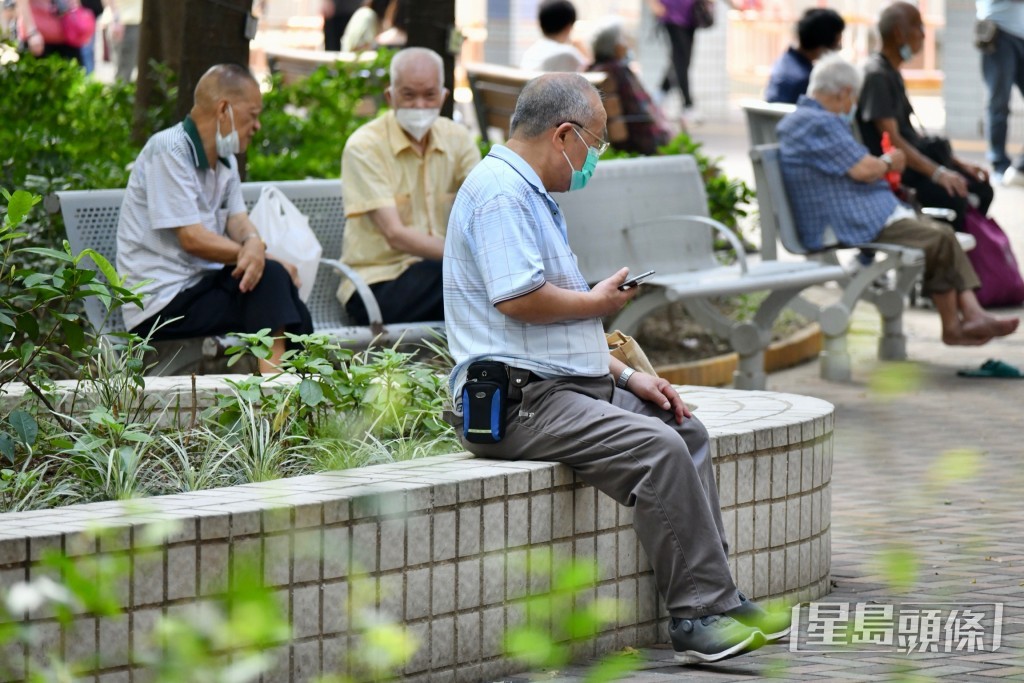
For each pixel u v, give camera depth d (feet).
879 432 45.19
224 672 14.51
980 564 32.04
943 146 64.18
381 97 63.57
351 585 22.89
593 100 26.78
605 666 15.99
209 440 28.48
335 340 37.14
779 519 29.01
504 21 161.58
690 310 50.21
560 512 25.67
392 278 42.91
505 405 26.17
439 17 53.62
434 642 23.97
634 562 26.94
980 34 99.86
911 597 29.78
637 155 71.20
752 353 49.98
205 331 38.22
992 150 101.24
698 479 25.59
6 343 29.91
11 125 51.93
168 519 21.13
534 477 25.17
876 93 62.03
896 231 53.98
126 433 26.78
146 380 32.68
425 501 23.68
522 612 25.16
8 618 19.84
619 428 25.48
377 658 15.49
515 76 70.18
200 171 38.93
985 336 53.93
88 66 102.58
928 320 65.05
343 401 30.37
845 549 33.55
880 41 63.10
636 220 50.16
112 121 55.72
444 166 44.19
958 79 131.44
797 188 54.54
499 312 26.43
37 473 26.86
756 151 54.54
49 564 15.37
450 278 26.86
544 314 25.99
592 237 48.55
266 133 57.82
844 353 54.03
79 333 29.27
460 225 26.63
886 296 55.88
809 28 72.08
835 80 54.03
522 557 24.99
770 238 55.11
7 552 19.89
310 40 145.79
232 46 50.60
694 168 52.70
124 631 20.79
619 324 48.11
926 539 34.12
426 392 31.07
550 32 78.23
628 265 49.57
